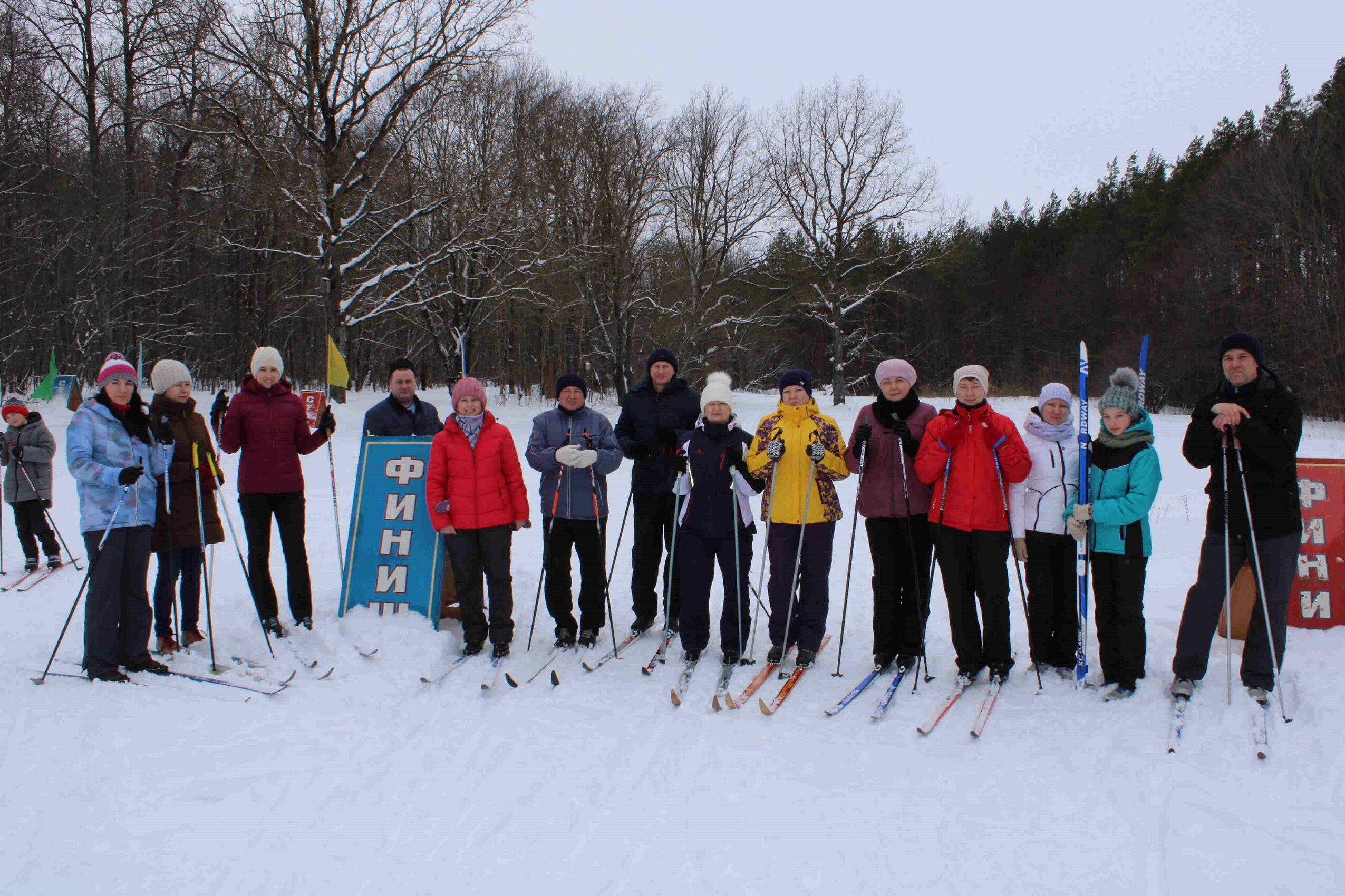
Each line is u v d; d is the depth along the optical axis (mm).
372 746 3389
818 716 3695
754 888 2396
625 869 2500
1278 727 3359
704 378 28281
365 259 20078
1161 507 9656
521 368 28891
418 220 22312
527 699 3910
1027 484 4195
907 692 3957
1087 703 3738
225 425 4543
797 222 29141
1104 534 3926
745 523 4453
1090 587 6027
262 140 18453
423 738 3467
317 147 19047
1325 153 22062
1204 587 3775
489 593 4504
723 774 3137
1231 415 3643
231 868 2490
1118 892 2350
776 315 30969
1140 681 3945
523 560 7027
